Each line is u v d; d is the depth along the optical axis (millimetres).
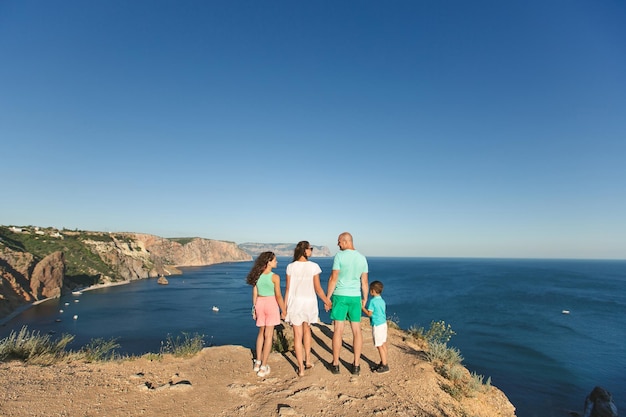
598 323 34312
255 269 5289
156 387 4363
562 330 31156
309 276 5238
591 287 68438
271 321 5137
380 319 5641
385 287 66875
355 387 4777
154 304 50531
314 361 5734
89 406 3691
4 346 5191
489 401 5535
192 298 57125
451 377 5914
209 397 4195
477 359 23203
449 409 4648
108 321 38125
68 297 56938
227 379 4828
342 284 5254
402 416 3994
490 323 33656
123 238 108750
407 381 5242
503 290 61594
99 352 5910
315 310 5211
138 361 5348
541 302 47250
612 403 15828
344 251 5344
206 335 31812
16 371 4461
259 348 5207
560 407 16938
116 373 4766
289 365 5543
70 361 5398
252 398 4250
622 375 20859
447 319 35312
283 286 55250
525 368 21750
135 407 3775
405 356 6535
